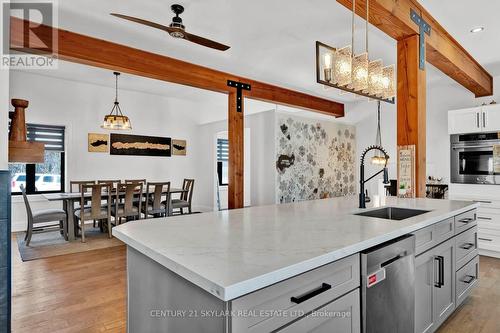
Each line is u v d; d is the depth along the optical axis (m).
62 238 4.94
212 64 4.74
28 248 4.34
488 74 4.77
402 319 1.60
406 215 2.42
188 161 7.86
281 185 5.52
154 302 1.28
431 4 2.85
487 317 2.42
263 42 3.94
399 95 3.08
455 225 2.33
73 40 3.64
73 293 2.82
